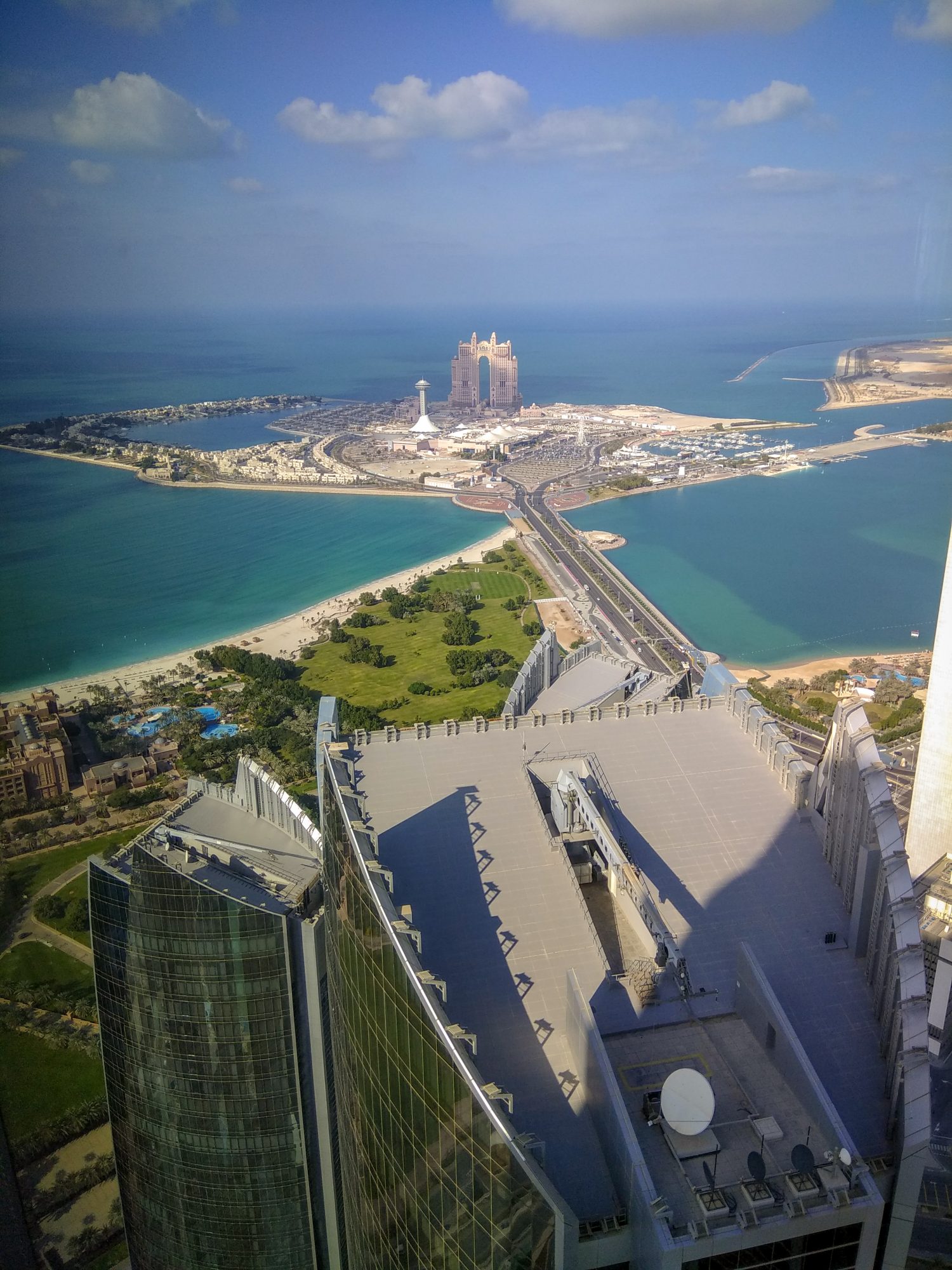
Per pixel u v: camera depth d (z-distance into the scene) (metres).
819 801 108.44
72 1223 143.00
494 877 99.69
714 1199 68.31
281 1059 118.44
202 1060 119.75
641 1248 69.00
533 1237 66.06
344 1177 115.00
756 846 106.12
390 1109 85.56
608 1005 88.00
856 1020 87.88
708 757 119.44
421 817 107.19
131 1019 122.19
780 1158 73.38
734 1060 83.62
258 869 119.75
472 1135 69.94
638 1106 78.31
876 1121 79.75
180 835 124.06
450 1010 85.94
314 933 111.56
